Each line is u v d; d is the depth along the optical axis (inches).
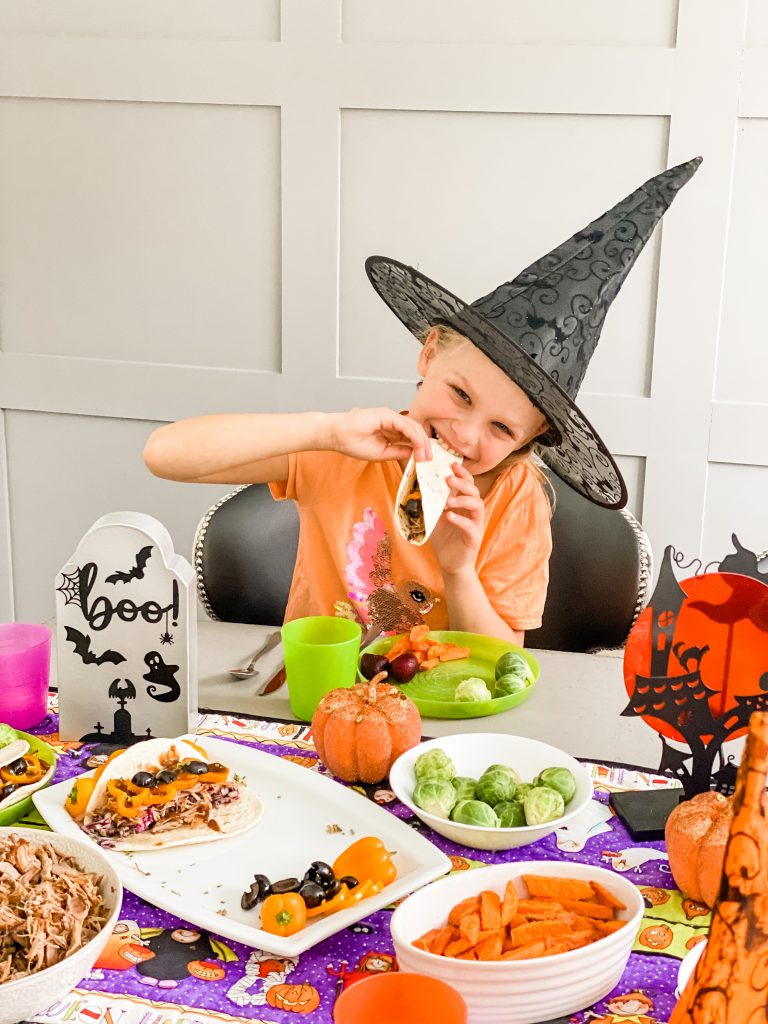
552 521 72.7
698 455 89.6
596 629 72.5
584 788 39.1
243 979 31.2
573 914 31.6
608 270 55.4
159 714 46.0
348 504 72.5
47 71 93.7
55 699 50.8
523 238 89.2
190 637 45.5
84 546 44.6
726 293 86.4
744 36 81.2
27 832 34.6
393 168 89.8
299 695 47.7
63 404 101.6
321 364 95.1
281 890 34.0
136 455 101.7
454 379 61.1
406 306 64.3
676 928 33.9
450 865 35.5
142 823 37.7
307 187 91.3
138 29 91.7
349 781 42.6
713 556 91.8
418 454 57.5
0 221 98.9
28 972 29.0
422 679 52.4
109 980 31.0
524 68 85.0
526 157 87.3
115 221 96.6
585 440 54.1
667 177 55.7
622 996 30.8
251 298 95.7
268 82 89.7
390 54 86.9
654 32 82.9
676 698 39.5
